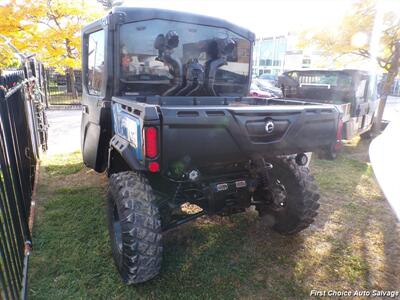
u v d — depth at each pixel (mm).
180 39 3258
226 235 3270
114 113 2900
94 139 3545
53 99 14094
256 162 2719
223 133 2219
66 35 12016
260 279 2639
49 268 2686
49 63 12539
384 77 9961
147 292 2438
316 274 2732
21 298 2227
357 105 6500
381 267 2854
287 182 3037
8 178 2373
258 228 3422
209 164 2260
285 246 3113
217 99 3463
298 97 7500
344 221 3701
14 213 2443
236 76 3738
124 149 2348
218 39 3393
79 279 2564
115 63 3008
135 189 2385
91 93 3707
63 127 8797
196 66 3307
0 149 2193
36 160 5047
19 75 3795
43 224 3385
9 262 2082
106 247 2992
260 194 3133
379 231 3482
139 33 3047
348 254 3033
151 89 3238
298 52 21000
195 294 2434
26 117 4219
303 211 2939
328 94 6887
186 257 2877
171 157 2088
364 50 7992
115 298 2375
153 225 2303
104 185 4473
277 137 2461
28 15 11016
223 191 2643
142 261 2277
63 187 4398
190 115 2098
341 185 4883
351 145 7816
